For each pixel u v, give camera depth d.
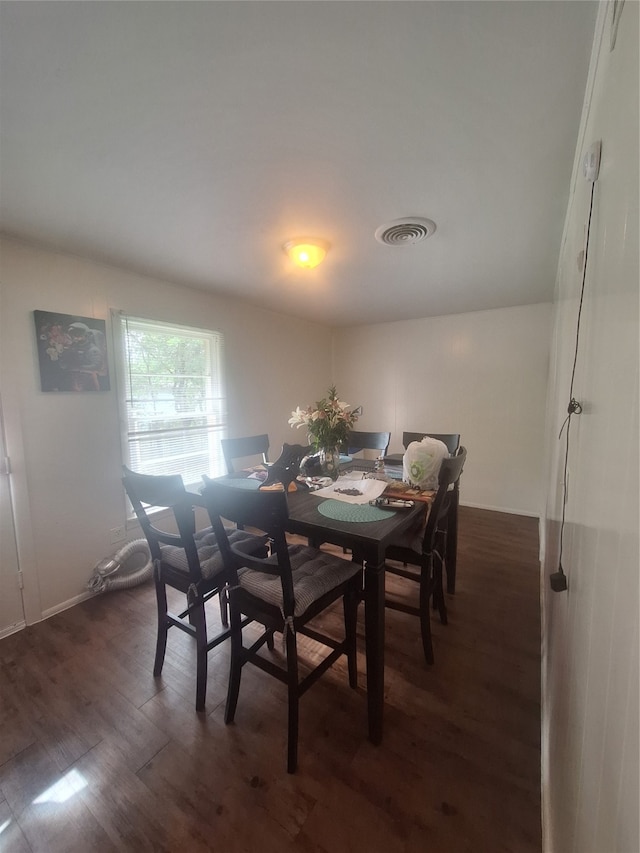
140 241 2.10
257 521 1.23
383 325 4.55
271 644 1.84
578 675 0.76
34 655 1.85
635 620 0.40
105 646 1.91
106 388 2.46
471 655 1.81
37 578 2.14
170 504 1.47
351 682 1.62
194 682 1.67
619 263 0.54
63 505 2.26
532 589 2.39
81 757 1.33
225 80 1.04
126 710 1.52
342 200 1.69
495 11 0.86
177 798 1.20
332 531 1.40
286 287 3.04
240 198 1.67
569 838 0.75
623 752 0.43
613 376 0.56
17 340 2.05
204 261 2.42
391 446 4.58
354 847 1.06
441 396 4.22
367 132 1.26
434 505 1.65
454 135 1.27
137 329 2.67
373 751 1.34
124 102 1.11
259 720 1.47
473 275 2.75
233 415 3.47
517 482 3.86
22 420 2.07
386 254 2.34
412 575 1.83
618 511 0.49
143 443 2.74
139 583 2.50
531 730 1.42
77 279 2.30
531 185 1.57
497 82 1.05
